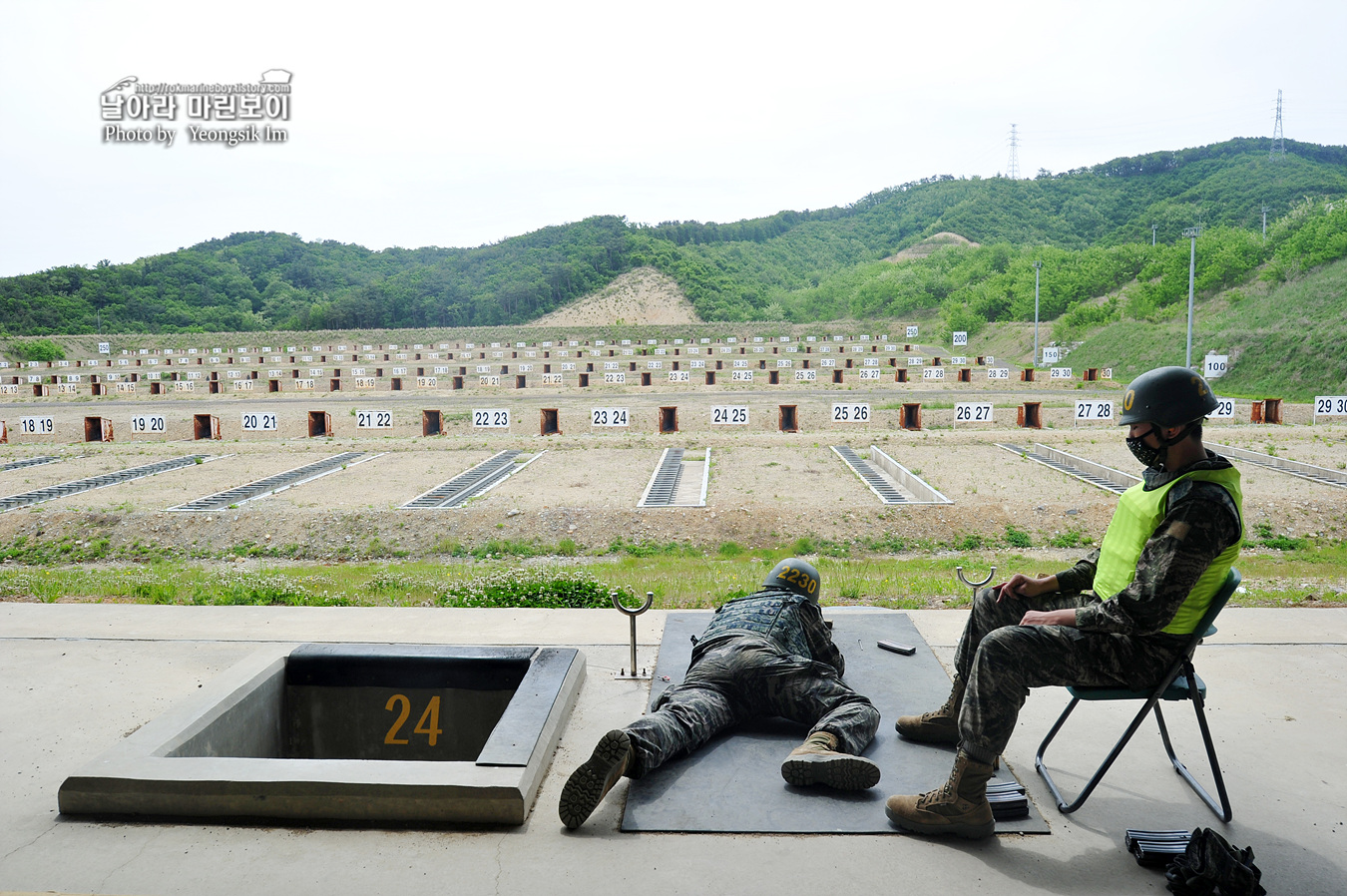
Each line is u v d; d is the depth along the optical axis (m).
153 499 19.52
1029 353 69.00
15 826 3.25
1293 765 3.71
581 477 21.77
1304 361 42.03
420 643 5.69
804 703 3.78
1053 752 3.88
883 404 36.16
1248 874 2.67
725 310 156.25
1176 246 73.56
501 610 6.66
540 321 156.88
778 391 41.81
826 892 2.76
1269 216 140.50
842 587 8.60
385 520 16.83
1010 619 3.54
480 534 16.39
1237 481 2.89
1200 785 3.50
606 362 61.03
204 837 3.15
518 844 3.08
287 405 39.28
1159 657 2.99
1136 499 3.11
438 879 2.86
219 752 3.92
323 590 9.05
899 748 3.76
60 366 72.19
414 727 4.59
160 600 7.62
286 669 4.58
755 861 2.94
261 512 17.30
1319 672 4.88
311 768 3.36
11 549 16.20
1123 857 2.99
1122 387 42.44
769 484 20.58
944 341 82.62
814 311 141.62
